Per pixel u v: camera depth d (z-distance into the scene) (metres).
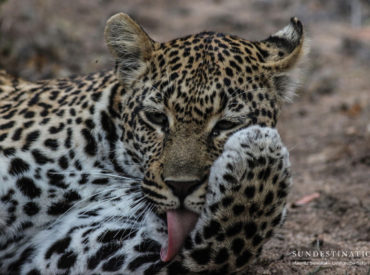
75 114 8.15
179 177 6.82
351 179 12.54
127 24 7.95
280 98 7.97
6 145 7.89
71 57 20.03
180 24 29.19
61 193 7.95
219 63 7.33
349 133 15.21
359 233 10.05
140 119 7.61
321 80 19.91
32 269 7.79
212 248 6.76
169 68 7.51
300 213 11.04
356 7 29.58
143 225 7.49
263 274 8.28
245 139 6.66
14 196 7.82
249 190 6.57
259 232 6.77
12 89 9.34
